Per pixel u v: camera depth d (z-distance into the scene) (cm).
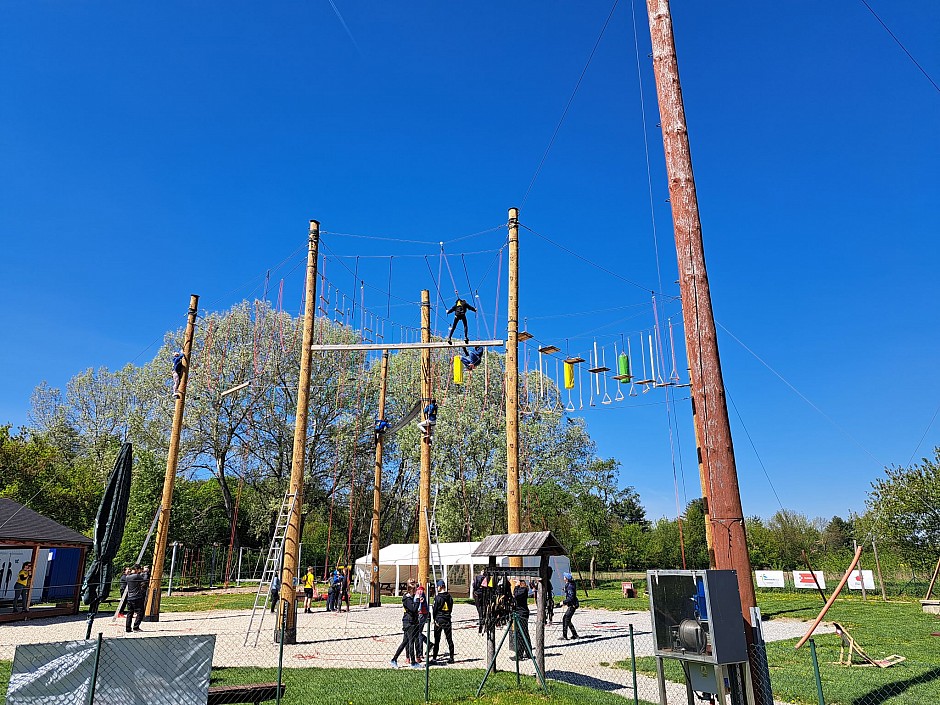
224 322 4609
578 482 4422
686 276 913
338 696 1004
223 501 5297
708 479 845
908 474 3372
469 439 4109
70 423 5956
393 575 4047
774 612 2580
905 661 1340
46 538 2320
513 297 2122
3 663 1263
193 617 2320
